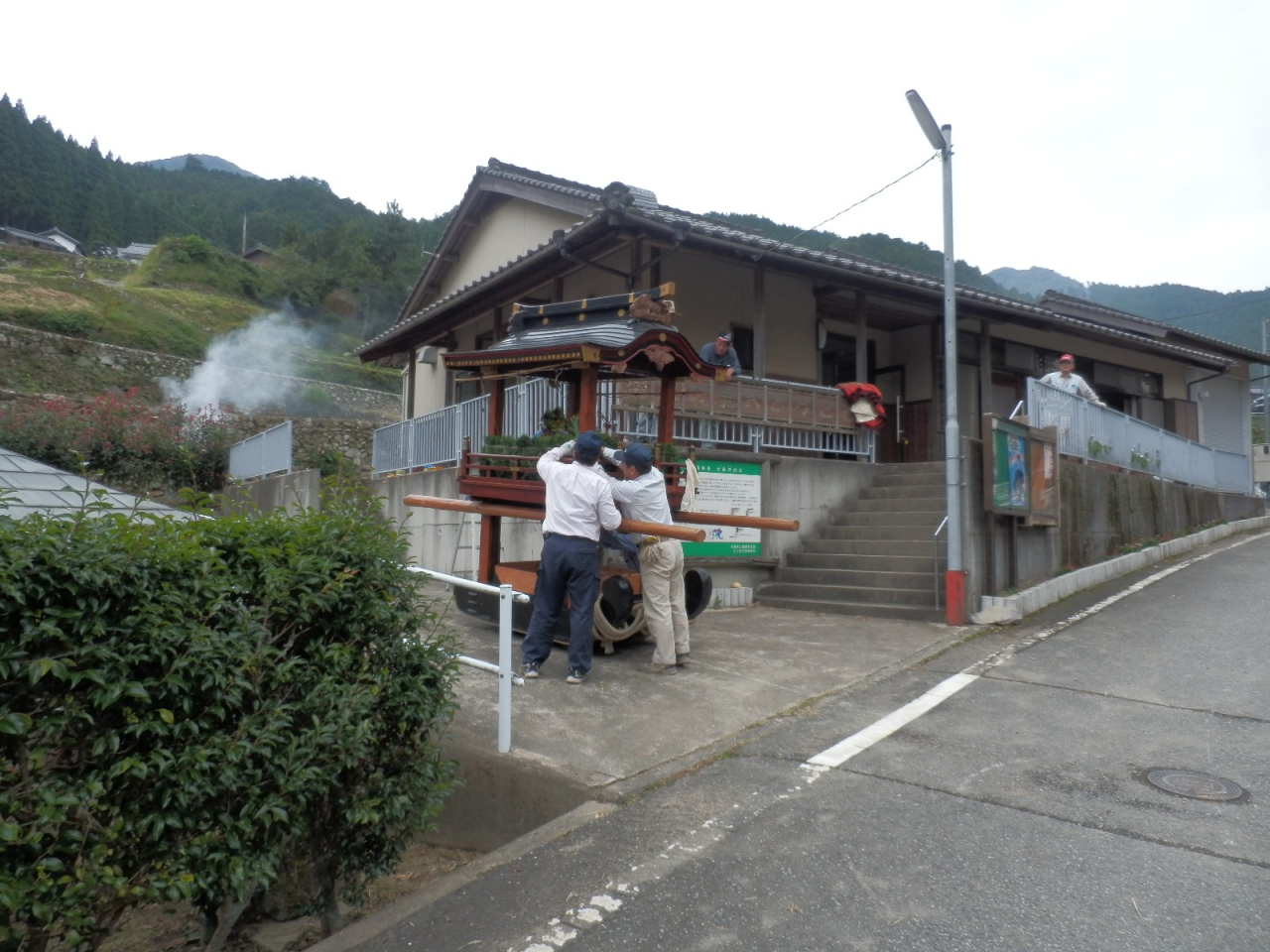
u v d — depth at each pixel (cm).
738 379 1120
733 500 1034
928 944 316
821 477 1141
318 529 372
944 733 550
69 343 2795
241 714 323
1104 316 2183
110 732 279
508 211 1717
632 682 649
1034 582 1021
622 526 641
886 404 1662
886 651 767
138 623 288
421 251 5678
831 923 331
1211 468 1839
